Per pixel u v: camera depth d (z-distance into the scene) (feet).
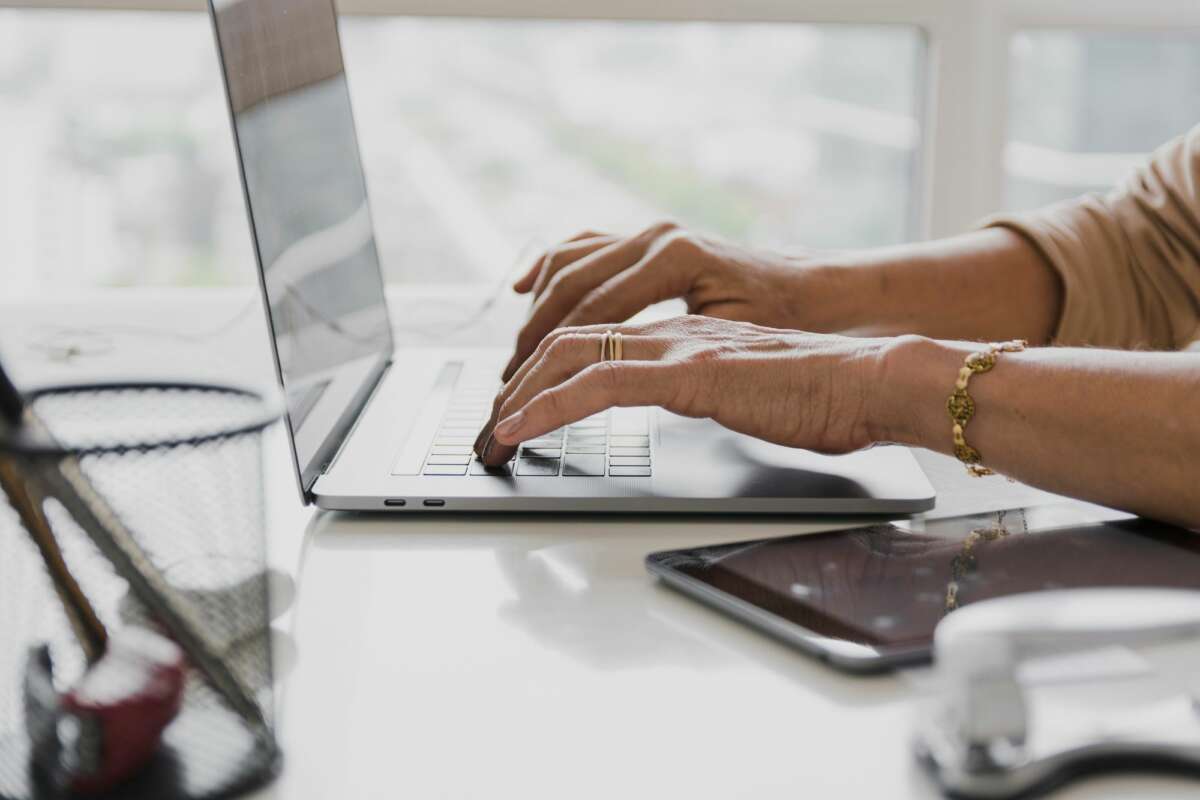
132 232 6.77
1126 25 4.73
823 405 2.04
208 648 1.16
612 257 2.73
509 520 1.99
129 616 1.16
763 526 1.97
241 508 1.19
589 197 11.80
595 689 1.37
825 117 5.80
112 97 6.57
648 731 1.28
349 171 3.06
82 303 3.90
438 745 1.26
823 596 1.58
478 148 12.56
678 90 9.95
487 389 2.73
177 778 1.13
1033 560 1.71
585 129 12.68
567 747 1.25
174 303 3.90
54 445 1.13
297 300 2.25
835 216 5.67
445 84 12.89
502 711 1.33
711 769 1.20
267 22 2.38
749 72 7.80
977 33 4.67
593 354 2.15
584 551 1.85
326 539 1.91
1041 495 2.12
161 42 5.30
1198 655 1.28
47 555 1.14
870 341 2.10
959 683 1.15
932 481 2.22
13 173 6.34
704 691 1.37
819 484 2.05
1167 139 5.17
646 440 2.30
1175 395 1.81
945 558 1.72
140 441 1.15
